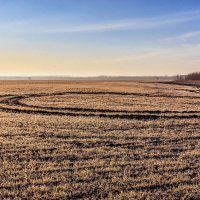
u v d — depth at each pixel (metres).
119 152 16.88
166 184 12.19
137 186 11.84
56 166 14.22
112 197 10.77
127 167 14.19
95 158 15.64
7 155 15.99
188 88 94.12
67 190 11.40
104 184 11.98
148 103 46.69
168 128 25.14
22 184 11.90
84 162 14.84
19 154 16.27
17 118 29.48
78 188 11.58
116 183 12.12
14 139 19.70
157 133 22.66
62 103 43.97
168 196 10.97
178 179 12.66
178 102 49.41
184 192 11.33
